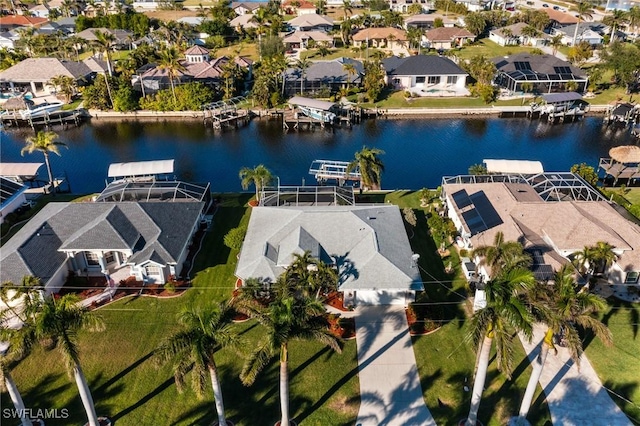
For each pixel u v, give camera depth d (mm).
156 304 45438
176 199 58438
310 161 82312
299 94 107562
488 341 29422
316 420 34250
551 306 30000
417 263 50938
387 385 37062
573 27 154000
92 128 99062
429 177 76750
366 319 43375
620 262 47094
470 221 53219
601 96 109125
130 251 47969
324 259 46344
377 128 97312
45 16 190875
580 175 67125
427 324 42000
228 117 99375
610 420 34219
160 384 37156
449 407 35312
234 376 37844
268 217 53188
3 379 29109
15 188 62688
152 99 104375
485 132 95250
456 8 192750
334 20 179875
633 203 63719
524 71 110125
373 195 66750
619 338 41156
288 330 28328
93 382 37281
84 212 52188
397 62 116562
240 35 155250
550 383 36938
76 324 29719
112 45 137250
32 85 110938
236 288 47375
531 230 51188
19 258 45281
